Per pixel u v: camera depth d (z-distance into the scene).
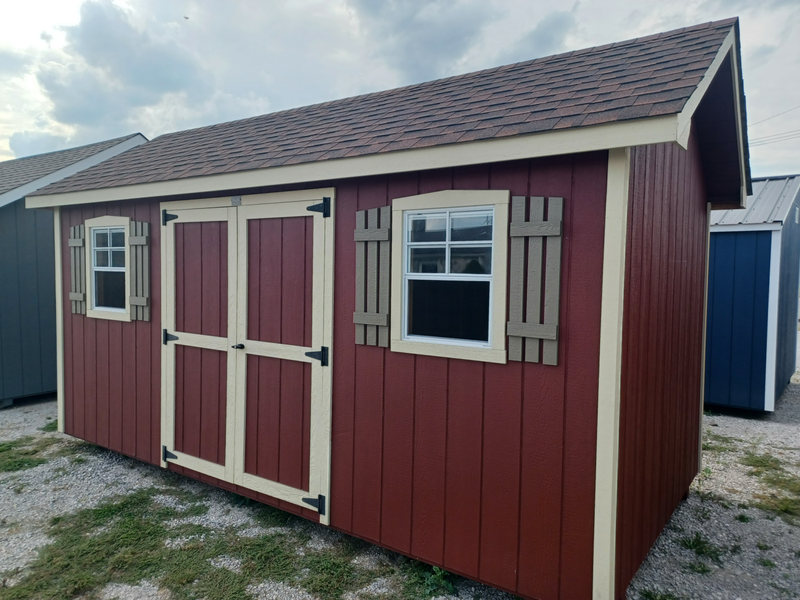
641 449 2.73
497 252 2.56
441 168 2.64
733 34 2.94
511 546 2.57
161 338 4.34
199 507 3.88
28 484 4.31
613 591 2.33
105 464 4.80
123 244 4.66
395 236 2.94
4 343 6.68
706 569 3.09
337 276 3.26
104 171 5.19
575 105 2.40
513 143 2.33
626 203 2.24
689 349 3.85
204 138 5.25
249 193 3.69
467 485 2.72
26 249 6.84
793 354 8.71
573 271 2.36
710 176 4.14
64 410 5.34
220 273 3.91
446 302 2.80
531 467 2.50
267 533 3.47
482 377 2.65
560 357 2.40
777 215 6.32
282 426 3.57
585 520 2.35
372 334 3.07
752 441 5.61
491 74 3.90
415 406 2.91
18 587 2.85
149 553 3.19
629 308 2.41
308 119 4.52
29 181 6.81
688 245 3.67
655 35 3.33
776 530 3.61
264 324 3.66
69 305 5.21
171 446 4.30
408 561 3.11
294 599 2.73
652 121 1.98
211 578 2.92
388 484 3.05
